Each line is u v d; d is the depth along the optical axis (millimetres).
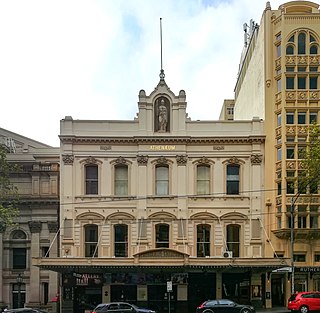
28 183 58594
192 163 53812
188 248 52531
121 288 51750
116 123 54281
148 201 53219
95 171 54094
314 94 53625
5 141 59969
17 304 57125
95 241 53250
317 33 54281
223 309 42156
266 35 55438
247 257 51719
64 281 51250
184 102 54281
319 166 45906
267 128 54062
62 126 53844
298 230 51406
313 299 44750
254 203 53156
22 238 58156
